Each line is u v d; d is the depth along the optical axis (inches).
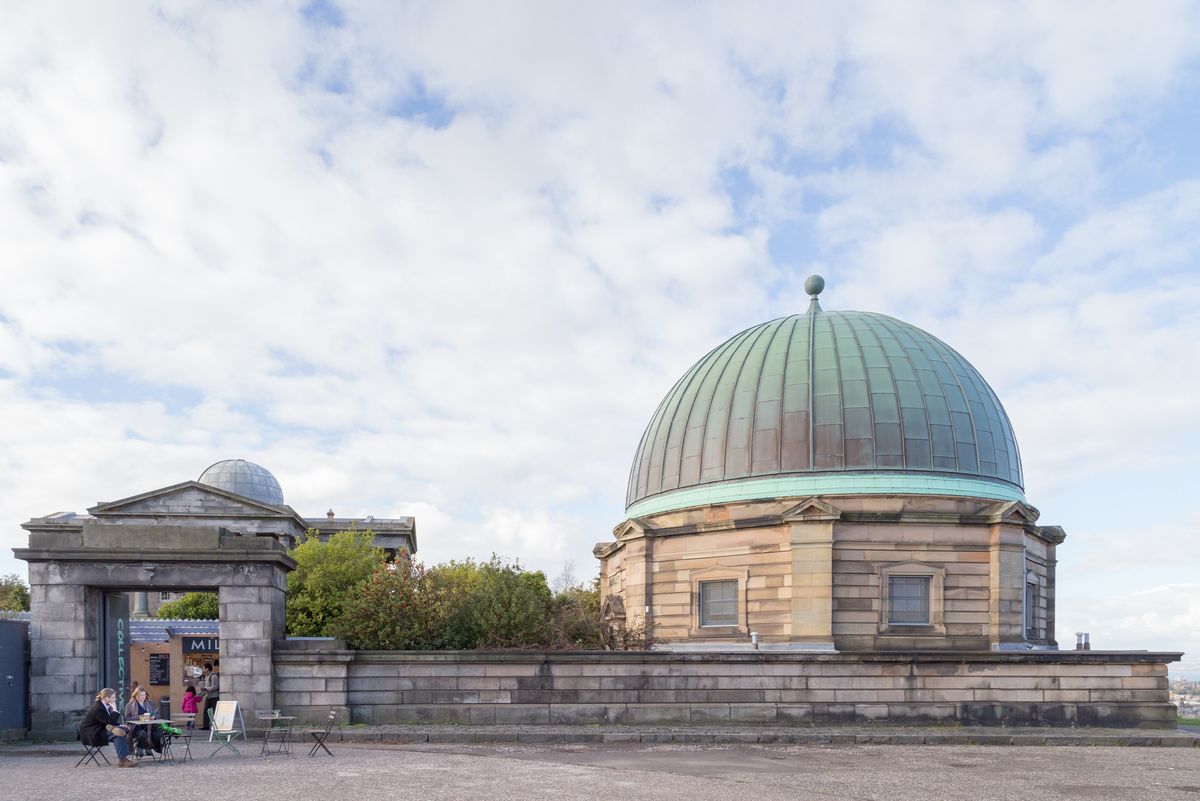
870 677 1166.3
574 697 1128.8
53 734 1013.2
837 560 1435.8
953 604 1435.8
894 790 729.0
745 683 1152.2
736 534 1514.5
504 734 1024.9
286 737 986.7
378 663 1109.1
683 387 1781.5
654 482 1705.2
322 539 3366.1
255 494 3435.0
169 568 1061.1
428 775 752.3
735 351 1724.9
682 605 1562.5
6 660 994.7
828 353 1592.0
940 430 1513.3
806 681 1158.3
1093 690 1191.6
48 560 1037.8
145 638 1592.0
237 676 1059.9
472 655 1117.1
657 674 1143.0
